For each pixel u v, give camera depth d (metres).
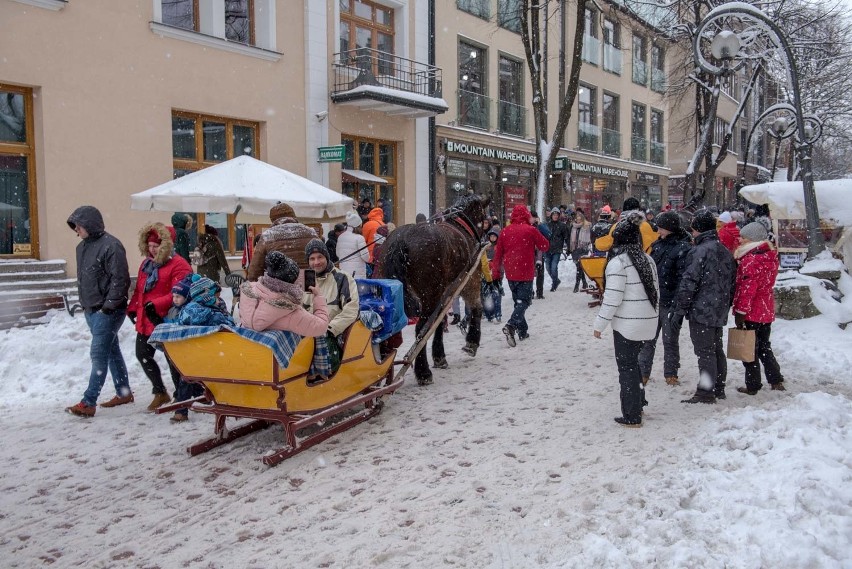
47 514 4.55
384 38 19.53
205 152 15.05
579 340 10.29
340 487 4.86
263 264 6.32
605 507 4.35
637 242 6.00
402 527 4.21
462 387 7.59
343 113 17.86
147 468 5.34
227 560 3.87
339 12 17.67
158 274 6.70
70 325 9.43
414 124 20.25
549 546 3.90
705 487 4.46
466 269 7.70
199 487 4.94
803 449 4.75
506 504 4.48
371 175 18.94
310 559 3.85
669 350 7.50
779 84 27.12
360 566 3.76
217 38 14.73
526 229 9.91
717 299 6.54
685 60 26.28
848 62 28.02
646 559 3.62
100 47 12.79
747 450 5.02
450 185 22.59
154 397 6.91
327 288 5.75
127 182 13.30
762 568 3.47
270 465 5.26
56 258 12.24
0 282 11.16
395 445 5.71
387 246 7.53
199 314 5.40
